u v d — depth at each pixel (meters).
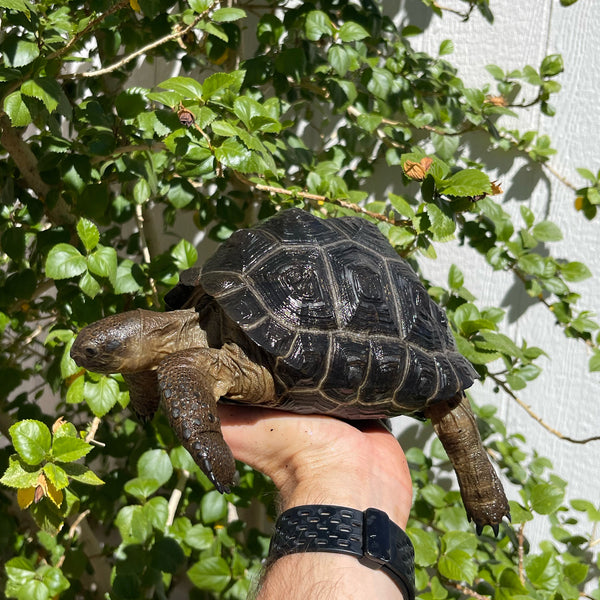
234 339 0.33
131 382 0.37
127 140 0.46
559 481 0.57
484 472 0.38
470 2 0.58
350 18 0.55
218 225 0.53
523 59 0.61
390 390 0.33
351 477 0.34
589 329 0.58
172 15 0.49
